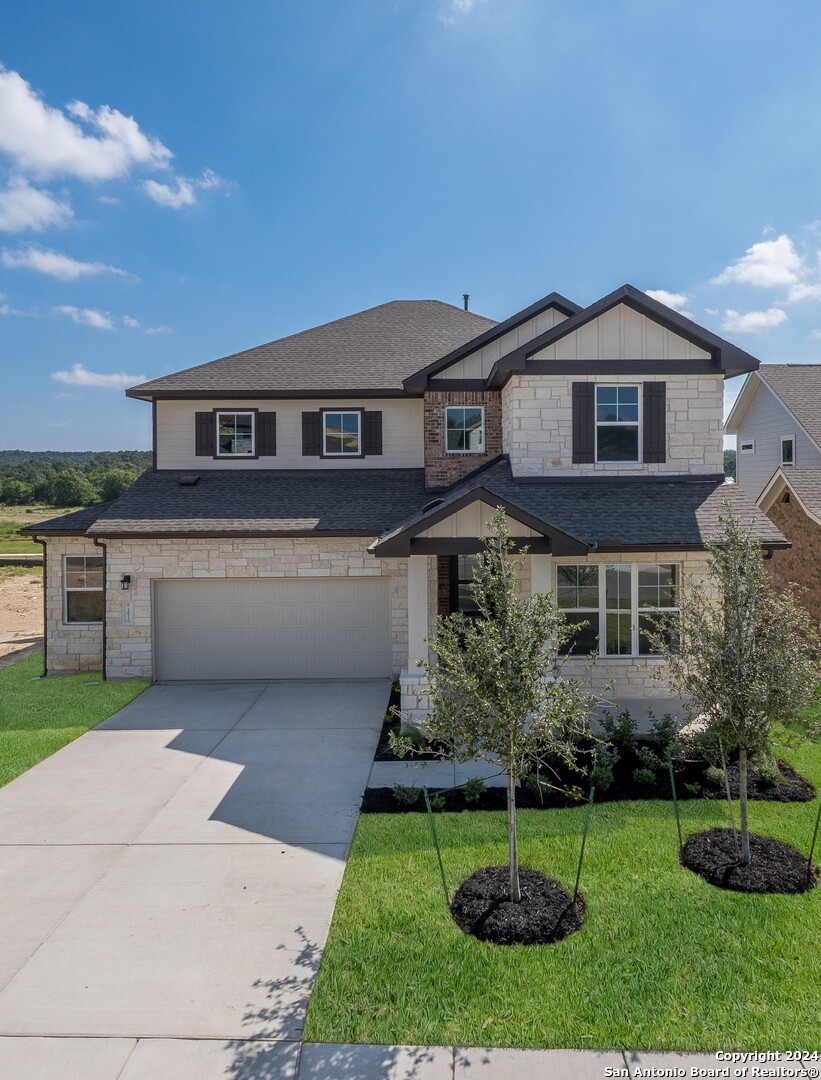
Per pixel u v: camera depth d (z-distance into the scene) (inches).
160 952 215.6
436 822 301.9
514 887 236.2
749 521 478.3
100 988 199.5
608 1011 186.4
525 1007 188.4
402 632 557.6
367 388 641.0
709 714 265.1
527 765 242.1
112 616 553.6
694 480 536.1
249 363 695.1
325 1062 172.7
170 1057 174.7
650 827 293.1
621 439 540.4
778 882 245.9
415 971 203.2
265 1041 179.5
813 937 215.8
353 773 363.9
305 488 622.5
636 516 487.2
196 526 550.9
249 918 233.0
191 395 642.2
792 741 336.2
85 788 346.0
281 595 562.6
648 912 229.6
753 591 260.1
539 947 212.5
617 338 536.7
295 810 319.0
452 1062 171.9
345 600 562.9
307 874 261.7
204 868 266.8
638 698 483.2
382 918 230.1
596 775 332.5
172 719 460.1
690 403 537.6
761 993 191.9
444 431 616.1
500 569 260.8
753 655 255.1
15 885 255.8
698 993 192.2
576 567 487.5
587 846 275.7
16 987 200.2
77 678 568.4
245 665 563.2
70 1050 177.3
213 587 561.0
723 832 285.6
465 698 239.8
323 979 201.2
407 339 745.0
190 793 338.6
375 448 657.6
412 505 586.2
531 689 233.9
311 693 523.2
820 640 290.4
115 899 245.6
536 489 522.6
